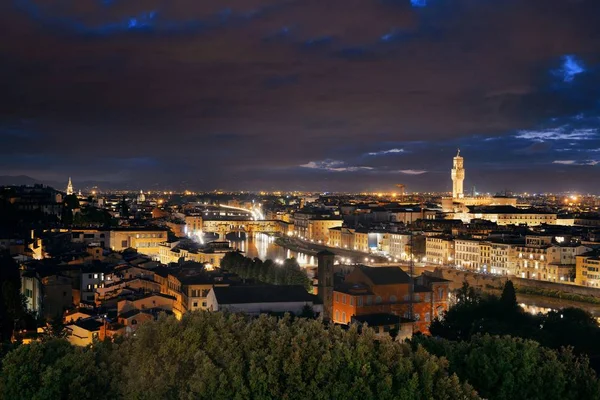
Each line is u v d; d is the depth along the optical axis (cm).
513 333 19088
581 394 11419
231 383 10244
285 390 10256
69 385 10400
